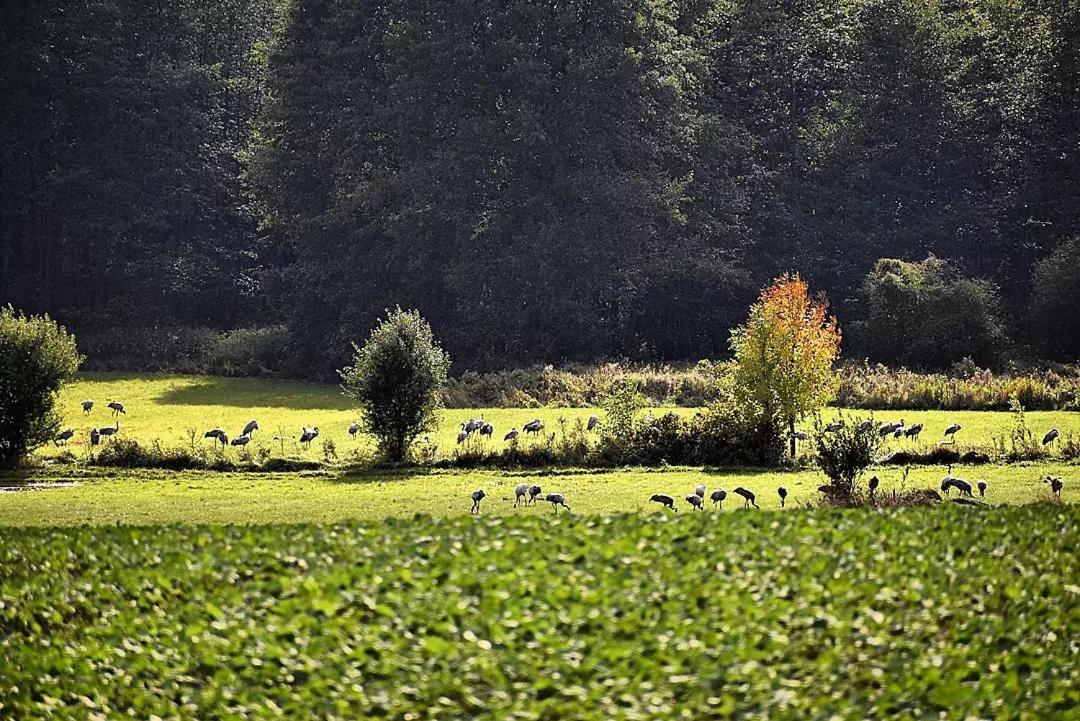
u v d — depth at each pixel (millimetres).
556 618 28625
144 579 34406
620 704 25203
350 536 37281
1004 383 112938
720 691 25453
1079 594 30297
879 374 127812
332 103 181750
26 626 32406
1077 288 161875
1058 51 180500
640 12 172500
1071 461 79375
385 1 183750
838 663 26562
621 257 172750
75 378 165500
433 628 28766
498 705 25438
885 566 31781
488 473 84188
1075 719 24344
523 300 171375
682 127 179375
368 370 90438
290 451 96875
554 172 173625
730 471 82688
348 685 26953
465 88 174875
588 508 67875
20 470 87812
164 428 116250
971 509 41250
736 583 30516
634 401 90562
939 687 25172
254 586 32969
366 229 179000
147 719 27375
